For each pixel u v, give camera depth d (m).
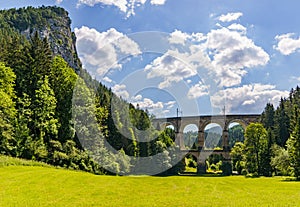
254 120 84.69
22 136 43.59
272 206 18.81
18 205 17.19
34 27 141.25
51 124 45.94
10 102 42.81
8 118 43.84
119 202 19.30
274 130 76.38
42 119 46.03
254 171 61.59
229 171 68.81
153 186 27.41
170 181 31.78
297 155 47.41
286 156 52.84
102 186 25.33
